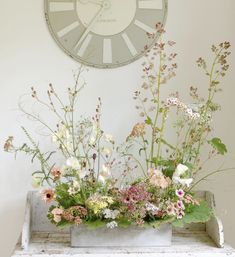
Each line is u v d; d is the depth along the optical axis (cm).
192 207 184
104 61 224
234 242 229
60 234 198
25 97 223
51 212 180
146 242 180
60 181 196
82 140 198
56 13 222
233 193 228
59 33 222
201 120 198
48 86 224
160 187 176
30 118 224
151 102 226
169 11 226
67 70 224
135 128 189
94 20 222
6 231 225
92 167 217
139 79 226
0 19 221
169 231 181
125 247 180
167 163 189
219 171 227
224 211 228
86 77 225
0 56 222
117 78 226
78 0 222
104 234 179
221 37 227
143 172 210
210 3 226
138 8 224
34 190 216
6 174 224
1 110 223
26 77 223
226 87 228
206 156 226
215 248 180
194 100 227
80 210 173
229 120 228
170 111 224
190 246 182
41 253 172
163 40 226
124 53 224
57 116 224
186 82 227
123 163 221
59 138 186
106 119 226
